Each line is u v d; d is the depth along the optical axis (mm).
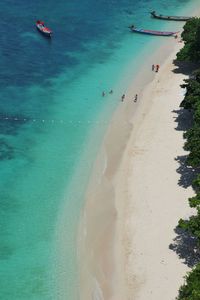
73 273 52438
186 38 92938
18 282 51250
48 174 66875
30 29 110000
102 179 65500
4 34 106688
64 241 56375
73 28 112312
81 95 85812
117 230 56906
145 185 63344
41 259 54031
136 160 68188
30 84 88688
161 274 51125
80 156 70438
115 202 61031
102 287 50688
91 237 56656
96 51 102125
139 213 58906
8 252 54719
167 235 55625
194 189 62219
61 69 94438
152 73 92812
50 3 125312
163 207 59594
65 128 76812
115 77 91938
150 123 76812
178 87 86938
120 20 117750
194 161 60000
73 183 65312
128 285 50344
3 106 81562
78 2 127312
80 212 60375
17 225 58312
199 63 93562
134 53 101562
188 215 58188
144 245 54562
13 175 66375
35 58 97875
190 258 52688
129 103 83000
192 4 129375
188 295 44688
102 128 76750
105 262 53312
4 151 70875
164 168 66312
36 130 76125
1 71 92062
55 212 60469
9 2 123562
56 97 85125
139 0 131750
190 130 64312
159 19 118500
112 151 70938
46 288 50719
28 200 62219
